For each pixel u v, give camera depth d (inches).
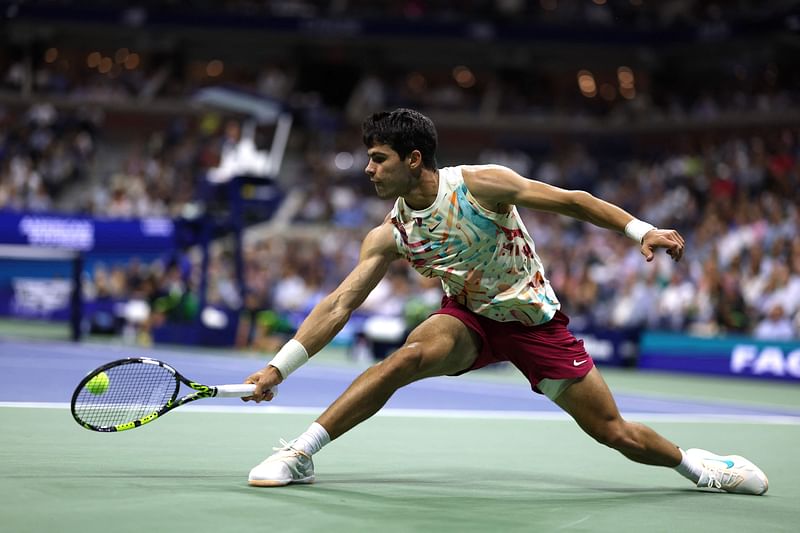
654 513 221.3
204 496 217.5
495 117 1502.2
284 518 196.9
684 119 1406.3
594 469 291.9
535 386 247.6
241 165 889.5
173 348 852.0
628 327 898.1
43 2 1482.5
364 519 199.3
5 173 1304.1
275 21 1493.6
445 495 234.7
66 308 1106.1
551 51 1544.0
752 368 803.4
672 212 1171.9
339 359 845.2
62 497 210.8
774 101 1359.5
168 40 1544.0
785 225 968.9
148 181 1306.6
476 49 1566.2
